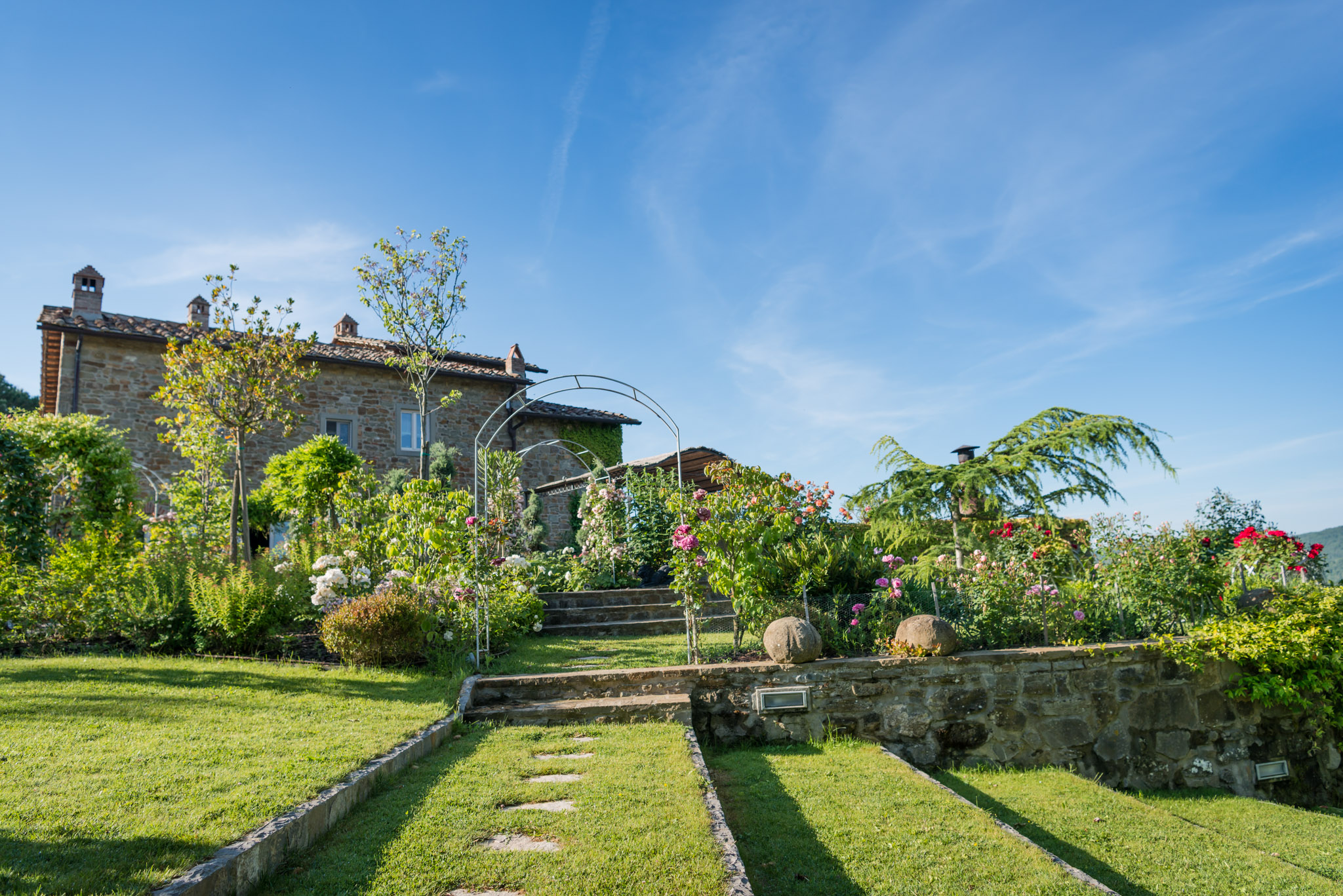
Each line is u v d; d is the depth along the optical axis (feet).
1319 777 24.88
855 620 25.21
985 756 22.71
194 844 9.27
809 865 12.40
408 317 43.45
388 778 13.89
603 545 43.57
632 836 11.09
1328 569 29.71
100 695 18.49
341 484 41.27
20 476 26.66
